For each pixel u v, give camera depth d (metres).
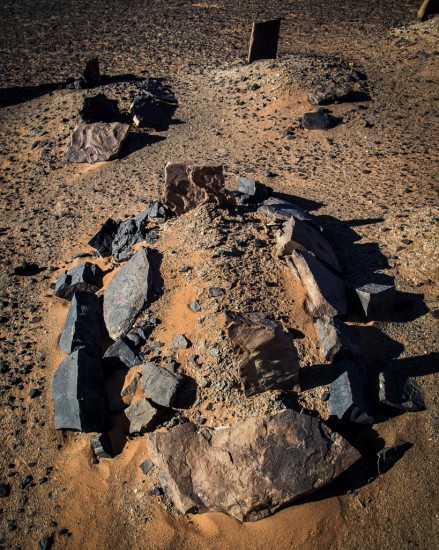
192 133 11.44
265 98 12.07
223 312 6.04
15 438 5.86
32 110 13.07
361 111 11.27
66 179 10.56
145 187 9.69
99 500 5.23
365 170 9.41
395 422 5.39
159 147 11.05
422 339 6.12
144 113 11.77
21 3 22.45
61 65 15.78
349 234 7.78
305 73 12.30
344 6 19.05
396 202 8.34
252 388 5.39
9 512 5.29
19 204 9.98
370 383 5.68
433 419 5.39
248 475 4.85
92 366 6.06
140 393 5.85
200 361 5.83
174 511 5.02
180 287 6.57
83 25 19.44
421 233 7.49
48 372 6.44
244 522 4.83
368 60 13.63
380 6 18.55
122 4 21.66
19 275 8.10
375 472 5.07
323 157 10.02
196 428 5.32
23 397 6.21
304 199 8.76
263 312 6.07
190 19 19.20
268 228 7.24
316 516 4.79
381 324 6.31
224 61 14.83
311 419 5.05
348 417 5.27
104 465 5.47
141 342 6.26
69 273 7.66
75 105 12.52
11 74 15.40
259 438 4.98
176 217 7.86
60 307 7.35
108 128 11.08
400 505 4.88
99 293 7.28
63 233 8.88
